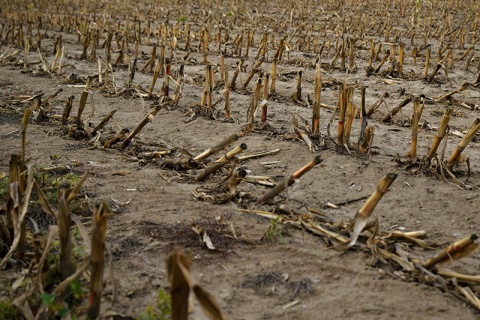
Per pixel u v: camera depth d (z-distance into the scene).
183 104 9.52
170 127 8.31
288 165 6.77
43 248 3.93
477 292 4.09
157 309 3.78
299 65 13.45
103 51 14.94
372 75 12.55
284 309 3.83
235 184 5.65
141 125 7.19
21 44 15.02
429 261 4.22
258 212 5.29
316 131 7.58
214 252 4.56
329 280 4.21
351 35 18.05
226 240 4.77
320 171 6.56
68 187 5.17
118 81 11.29
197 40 16.92
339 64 13.72
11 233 4.36
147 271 4.29
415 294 4.03
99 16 21.03
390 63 13.84
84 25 16.62
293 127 8.28
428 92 11.15
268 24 19.38
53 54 14.09
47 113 8.76
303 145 7.38
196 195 5.67
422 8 23.23
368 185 6.22
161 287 4.08
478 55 15.07
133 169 6.52
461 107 10.12
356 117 9.20
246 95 10.38
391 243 4.66
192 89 10.73
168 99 9.46
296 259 4.50
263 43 13.67
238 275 4.25
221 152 7.19
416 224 5.35
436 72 11.90
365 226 4.57
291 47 15.93
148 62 12.35
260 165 6.77
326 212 5.53
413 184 6.25
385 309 3.84
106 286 4.04
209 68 8.63
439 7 23.41
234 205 5.52
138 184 6.03
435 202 5.84
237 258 4.50
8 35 16.59
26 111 4.38
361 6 23.92
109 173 6.33
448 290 4.04
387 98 10.62
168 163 6.55
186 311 2.87
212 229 4.94
